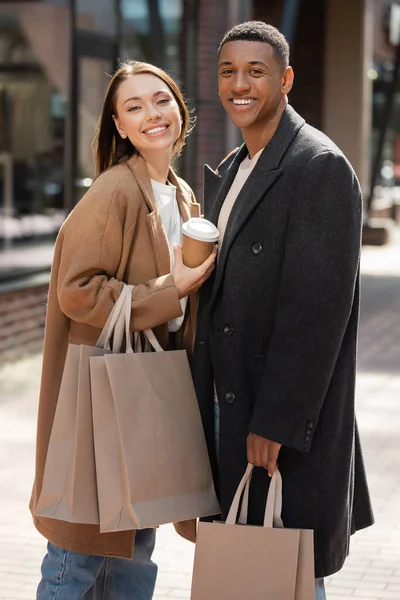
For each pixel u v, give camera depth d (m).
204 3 13.00
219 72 3.46
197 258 3.50
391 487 6.55
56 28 13.03
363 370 10.59
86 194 3.64
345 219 3.27
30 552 5.43
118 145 3.86
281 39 3.44
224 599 3.26
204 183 3.77
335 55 24.45
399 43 24.05
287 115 3.45
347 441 3.47
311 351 3.25
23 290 11.37
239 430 3.45
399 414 8.59
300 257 3.27
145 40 13.53
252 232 3.39
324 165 3.28
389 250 23.80
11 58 12.75
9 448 7.39
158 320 3.55
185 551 5.43
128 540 3.64
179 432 3.47
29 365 10.59
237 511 3.36
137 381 3.42
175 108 3.76
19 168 12.73
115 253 3.61
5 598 4.79
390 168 35.06
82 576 3.72
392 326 13.59
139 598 3.91
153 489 3.41
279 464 3.42
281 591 3.22
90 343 3.67
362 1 24.19
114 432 3.42
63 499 3.47
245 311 3.41
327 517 3.44
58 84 13.10
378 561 5.32
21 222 12.58
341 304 3.27
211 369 3.59
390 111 24.42
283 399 3.26
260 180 3.38
